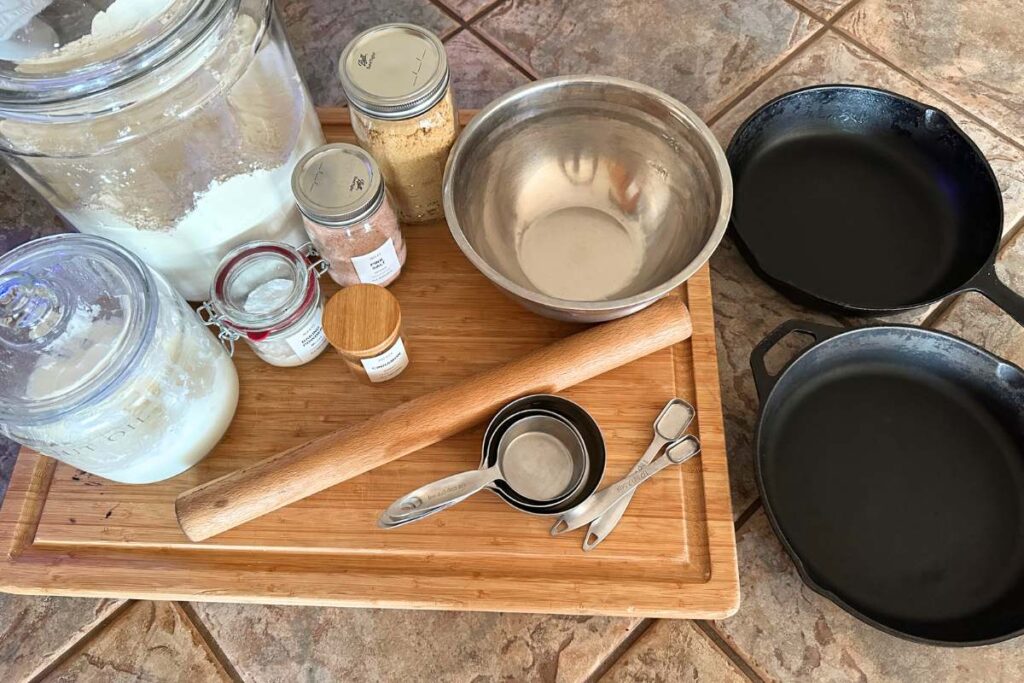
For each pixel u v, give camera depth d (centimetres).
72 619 56
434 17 85
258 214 56
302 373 59
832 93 73
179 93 46
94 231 54
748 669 54
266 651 55
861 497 57
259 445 57
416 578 52
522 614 56
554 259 62
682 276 51
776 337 58
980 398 60
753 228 70
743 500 60
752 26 84
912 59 82
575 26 84
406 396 58
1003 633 51
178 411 50
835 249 68
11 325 42
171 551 54
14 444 62
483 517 54
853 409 60
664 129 60
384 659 55
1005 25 85
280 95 55
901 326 59
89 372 43
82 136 45
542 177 64
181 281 59
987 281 60
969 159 69
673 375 59
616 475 55
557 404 55
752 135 72
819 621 55
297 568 53
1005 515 56
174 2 43
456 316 61
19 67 41
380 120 53
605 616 56
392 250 57
